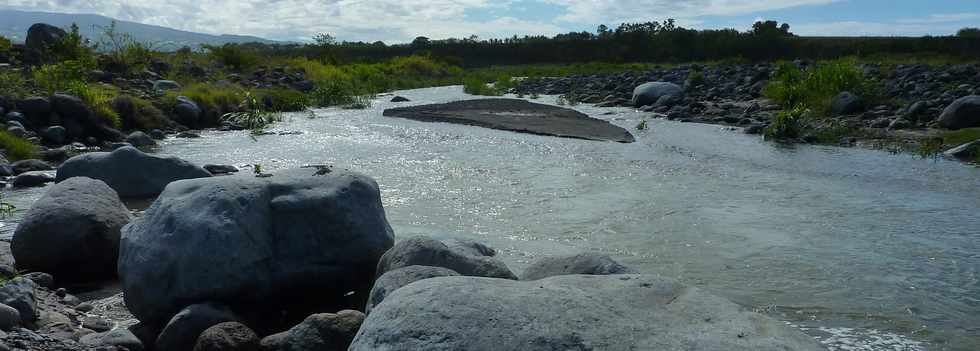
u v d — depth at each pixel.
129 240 4.82
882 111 15.05
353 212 5.21
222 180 5.13
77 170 8.40
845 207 7.70
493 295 2.98
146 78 18.12
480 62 53.69
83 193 5.91
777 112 16.23
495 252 5.79
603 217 7.27
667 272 5.61
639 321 2.93
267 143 12.63
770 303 4.99
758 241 6.41
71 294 5.27
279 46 47.38
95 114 12.88
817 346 2.85
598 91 24.45
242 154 11.41
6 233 6.71
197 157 11.12
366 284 5.34
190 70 20.69
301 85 22.70
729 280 5.44
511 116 16.27
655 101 19.78
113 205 6.00
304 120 16.31
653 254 6.06
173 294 4.53
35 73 14.91
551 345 2.70
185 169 8.68
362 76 30.73
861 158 10.96
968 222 7.08
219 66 23.09
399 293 3.11
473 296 2.96
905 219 7.20
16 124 11.72
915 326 4.63
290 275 4.92
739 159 10.85
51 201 5.73
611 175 9.54
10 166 9.77
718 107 17.59
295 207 5.05
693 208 7.64
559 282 3.38
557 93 25.53
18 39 19.94
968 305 4.97
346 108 19.67
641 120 16.39
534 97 23.75
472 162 10.54
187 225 4.66
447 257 4.60
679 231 6.74
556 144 12.36
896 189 8.66
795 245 6.30
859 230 6.78
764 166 10.27
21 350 3.81
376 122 15.77
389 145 12.30
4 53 17.73
